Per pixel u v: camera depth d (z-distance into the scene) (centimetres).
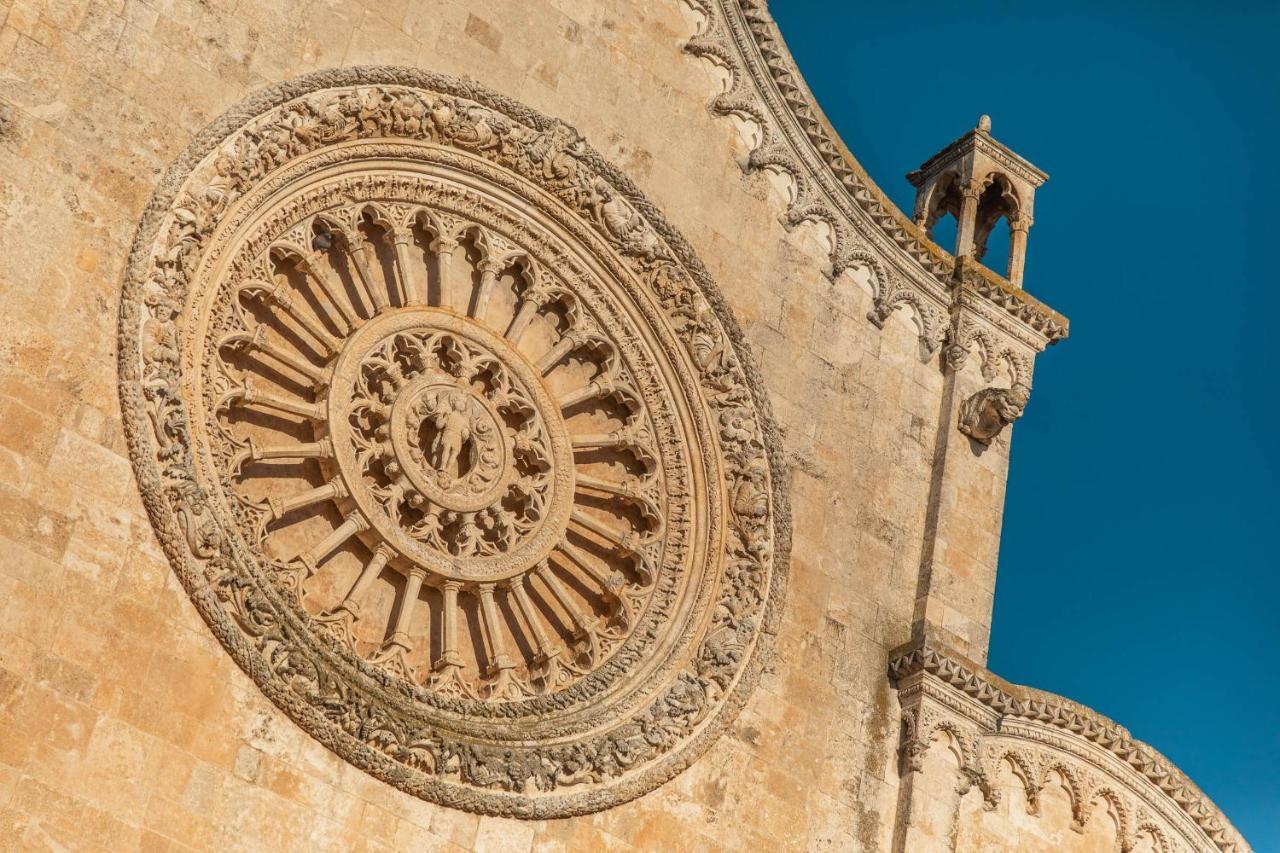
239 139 3378
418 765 3266
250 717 3123
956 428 4150
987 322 4284
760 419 3881
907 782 3781
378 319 3578
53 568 2992
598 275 3819
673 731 3550
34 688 2930
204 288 3322
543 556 3622
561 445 3700
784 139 4134
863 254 4175
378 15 3638
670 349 3841
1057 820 3991
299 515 3438
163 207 3241
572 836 3394
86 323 3120
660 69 4019
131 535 3078
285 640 3189
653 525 3750
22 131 3150
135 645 3039
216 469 3266
